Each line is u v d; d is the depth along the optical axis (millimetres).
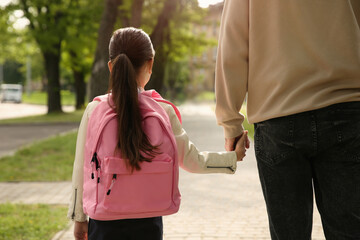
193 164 2285
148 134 2014
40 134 19531
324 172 2178
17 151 12375
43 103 61281
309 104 2111
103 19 10812
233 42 2379
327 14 2205
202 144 12953
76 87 37500
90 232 2111
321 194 2271
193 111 38188
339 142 2090
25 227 5176
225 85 2400
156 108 2135
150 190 1985
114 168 1953
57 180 8406
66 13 26859
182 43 26641
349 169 2109
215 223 5184
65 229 5102
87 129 2143
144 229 2062
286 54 2234
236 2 2389
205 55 91812
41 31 27625
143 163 1978
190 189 7223
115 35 2250
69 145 13508
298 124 2146
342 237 2162
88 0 26625
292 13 2230
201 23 26812
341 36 2186
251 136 12281
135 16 12898
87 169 2088
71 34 28469
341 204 2129
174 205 2062
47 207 6277
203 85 91688
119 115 2023
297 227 2238
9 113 38219
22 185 7992
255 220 5312
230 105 2414
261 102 2336
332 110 2105
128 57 2182
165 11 17406
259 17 2312
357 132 2086
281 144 2205
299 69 2199
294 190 2221
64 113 32188
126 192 1969
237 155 2510
